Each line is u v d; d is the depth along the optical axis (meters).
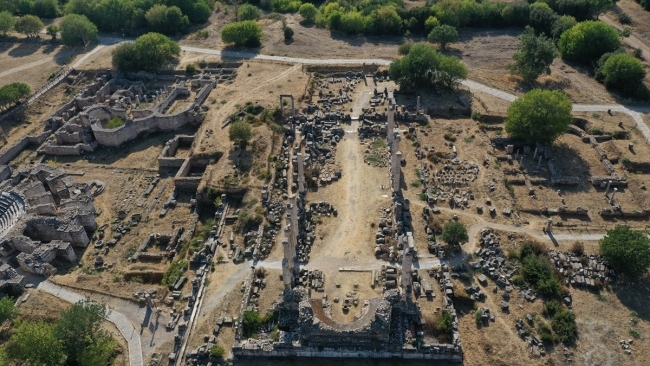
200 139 101.00
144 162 101.00
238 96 115.75
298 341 60.78
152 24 152.38
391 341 60.19
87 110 111.00
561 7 153.75
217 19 165.50
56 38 151.25
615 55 115.31
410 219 78.75
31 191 88.56
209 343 62.34
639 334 63.00
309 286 68.81
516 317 64.75
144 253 78.81
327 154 95.19
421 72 113.50
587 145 98.56
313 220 79.81
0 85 126.88
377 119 106.19
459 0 152.50
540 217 81.06
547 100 92.50
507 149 95.56
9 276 73.25
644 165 91.69
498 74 124.12
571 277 70.31
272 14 164.38
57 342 58.88
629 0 165.62
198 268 74.12
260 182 87.75
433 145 96.88
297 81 121.31
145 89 126.56
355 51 137.88
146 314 67.69
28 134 110.56
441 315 63.81
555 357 60.34
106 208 89.44
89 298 69.56
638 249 68.69
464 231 72.12
